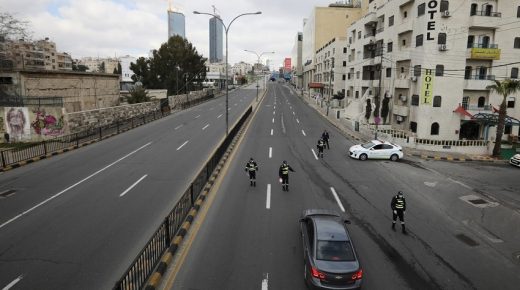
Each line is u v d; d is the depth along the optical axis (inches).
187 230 502.6
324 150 1131.9
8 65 1535.4
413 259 441.7
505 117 1266.0
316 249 373.1
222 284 375.6
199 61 3179.1
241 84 6663.4
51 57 4559.5
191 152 1025.5
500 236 522.3
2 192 662.5
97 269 398.3
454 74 1366.9
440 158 1102.4
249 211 585.6
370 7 2356.1
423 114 1380.4
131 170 823.7
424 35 1360.7
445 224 561.6
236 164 909.8
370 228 533.6
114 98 1823.3
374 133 1378.0
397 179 824.3
